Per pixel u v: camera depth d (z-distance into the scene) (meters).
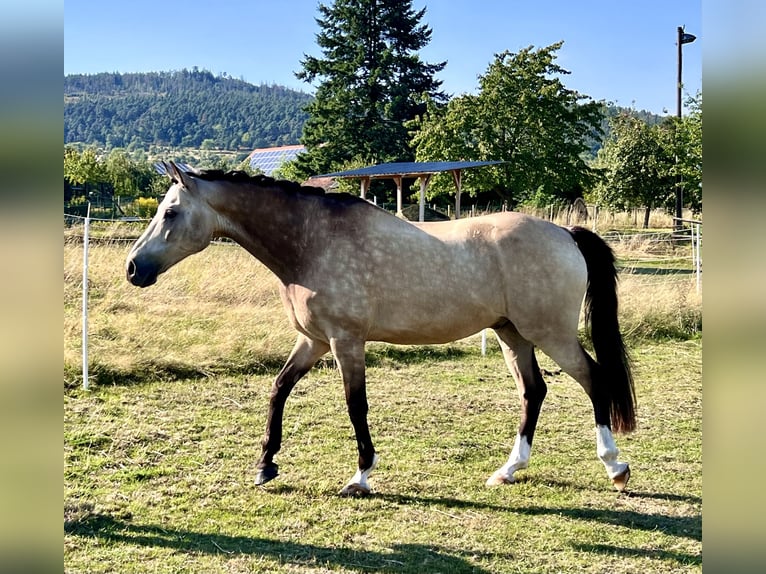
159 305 8.94
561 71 23.11
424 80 36.31
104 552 3.18
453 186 22.66
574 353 3.93
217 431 5.04
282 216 3.89
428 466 4.39
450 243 3.91
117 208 33.31
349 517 3.62
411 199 29.58
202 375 6.64
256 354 7.07
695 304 9.27
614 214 24.66
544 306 3.85
